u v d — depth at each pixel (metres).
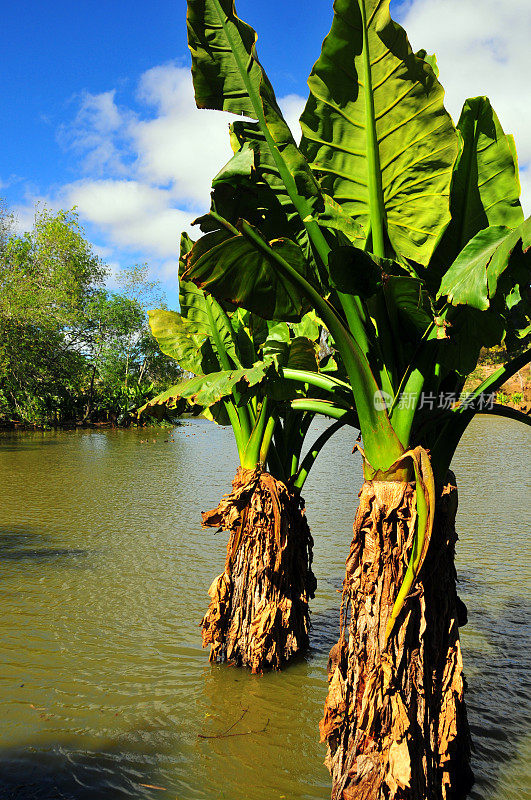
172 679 4.69
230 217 3.66
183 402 4.19
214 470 17.91
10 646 5.23
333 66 2.87
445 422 3.28
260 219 3.64
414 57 2.73
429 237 3.16
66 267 38.41
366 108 2.91
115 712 4.20
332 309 2.93
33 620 5.83
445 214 3.07
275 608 4.82
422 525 2.76
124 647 5.24
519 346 3.43
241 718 4.13
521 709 4.25
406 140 2.96
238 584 4.95
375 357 3.11
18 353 33.41
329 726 3.06
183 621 5.84
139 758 3.68
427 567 2.96
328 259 2.68
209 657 5.02
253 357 5.34
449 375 3.48
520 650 5.18
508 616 5.93
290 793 3.37
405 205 3.12
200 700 4.37
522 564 7.60
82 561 7.88
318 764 3.64
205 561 7.90
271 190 3.35
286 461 5.29
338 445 25.50
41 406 38.00
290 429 5.27
